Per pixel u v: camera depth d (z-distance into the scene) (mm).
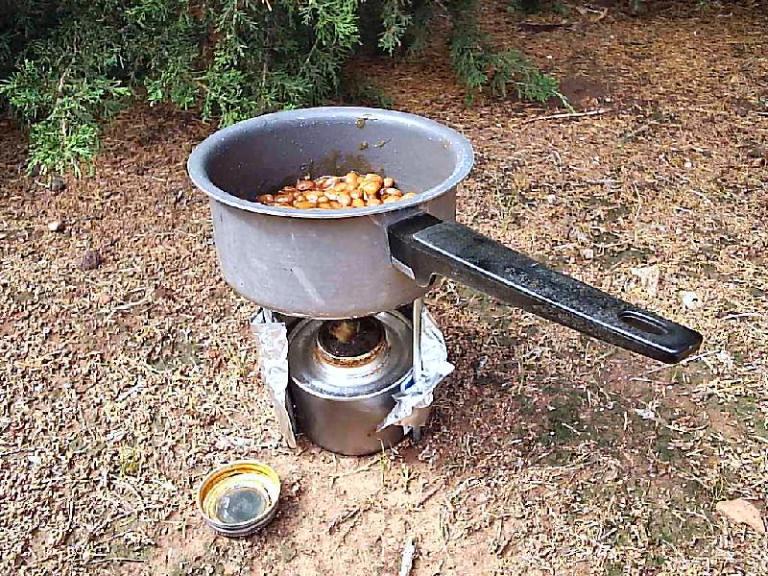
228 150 1600
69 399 1880
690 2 4387
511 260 1239
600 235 2475
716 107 3242
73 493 1658
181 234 2479
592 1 4402
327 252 1341
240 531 1548
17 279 2260
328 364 1652
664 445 1749
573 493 1641
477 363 1969
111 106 2650
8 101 2883
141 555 1542
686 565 1504
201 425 1816
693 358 1982
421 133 1644
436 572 1505
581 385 1907
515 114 3213
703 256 2369
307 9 2580
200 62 2873
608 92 3373
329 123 1700
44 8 2807
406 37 3521
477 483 1669
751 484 1657
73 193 2662
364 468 1711
